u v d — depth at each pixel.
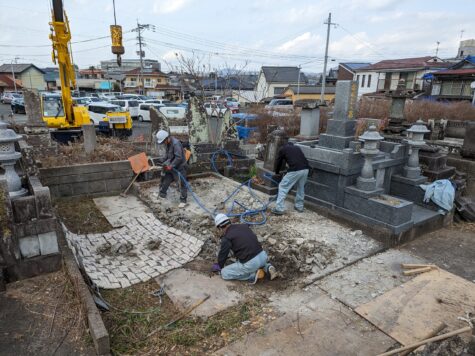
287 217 6.39
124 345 3.41
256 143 16.28
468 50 45.00
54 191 7.34
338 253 5.18
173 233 5.89
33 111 9.53
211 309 4.00
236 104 27.58
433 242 5.84
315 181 6.86
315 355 3.34
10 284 3.97
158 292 4.30
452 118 15.55
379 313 3.92
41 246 4.11
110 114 17.16
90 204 7.28
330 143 6.77
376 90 36.53
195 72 16.00
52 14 11.53
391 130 9.14
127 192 8.06
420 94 30.31
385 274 4.74
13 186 4.68
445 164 7.61
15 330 3.34
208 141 10.11
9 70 60.31
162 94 51.69
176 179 7.21
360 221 5.93
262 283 4.55
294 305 4.08
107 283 4.39
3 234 3.83
